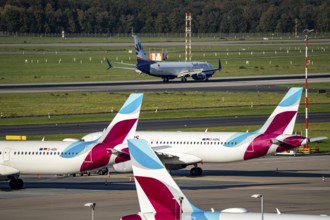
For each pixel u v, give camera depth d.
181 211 159.50
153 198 162.50
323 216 157.00
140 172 162.75
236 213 160.38
